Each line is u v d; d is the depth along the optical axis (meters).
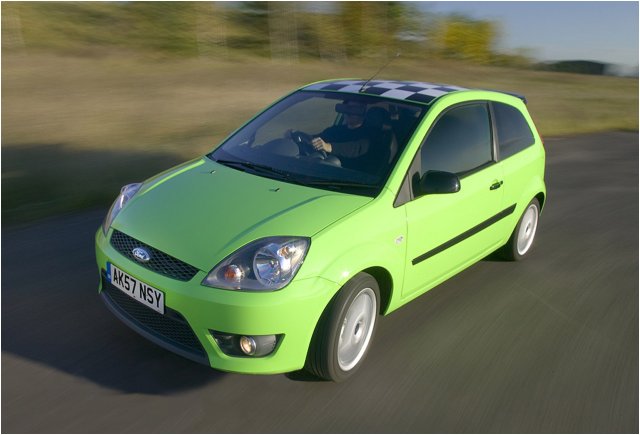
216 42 29.56
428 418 3.03
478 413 3.10
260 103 14.55
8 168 6.98
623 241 6.16
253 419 2.89
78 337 3.46
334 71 24.84
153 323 3.10
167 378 3.13
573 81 36.25
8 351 3.28
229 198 3.33
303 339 2.94
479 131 4.35
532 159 4.97
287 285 2.85
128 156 7.98
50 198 5.98
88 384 3.04
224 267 2.86
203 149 8.73
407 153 3.63
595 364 3.69
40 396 2.92
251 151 3.96
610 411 3.21
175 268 2.95
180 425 2.80
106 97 14.58
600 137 14.05
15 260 4.47
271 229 3.01
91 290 4.05
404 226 3.43
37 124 10.54
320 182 3.53
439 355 3.64
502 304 4.43
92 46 26.36
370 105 4.04
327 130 3.94
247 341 2.85
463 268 4.36
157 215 3.23
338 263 3.00
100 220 5.52
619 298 4.72
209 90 16.72
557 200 7.66
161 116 12.02
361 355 3.38
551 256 5.54
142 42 28.09
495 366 3.57
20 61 20.52
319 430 2.86
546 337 3.99
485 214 4.30
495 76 32.66
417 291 3.83
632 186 8.84
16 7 28.98
